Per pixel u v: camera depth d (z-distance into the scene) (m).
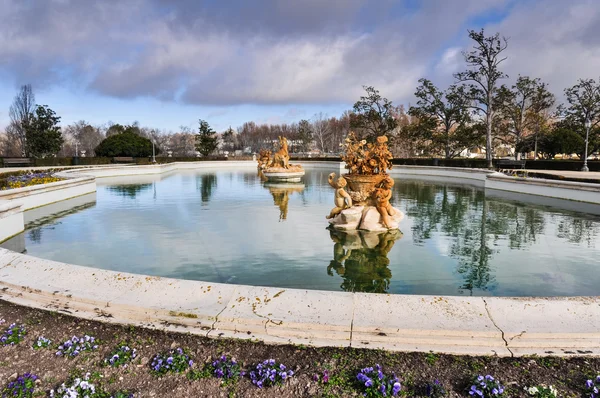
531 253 6.28
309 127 65.88
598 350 2.73
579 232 7.83
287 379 2.51
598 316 3.00
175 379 2.54
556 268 5.51
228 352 2.80
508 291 4.65
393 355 2.71
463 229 8.09
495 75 26.06
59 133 32.81
